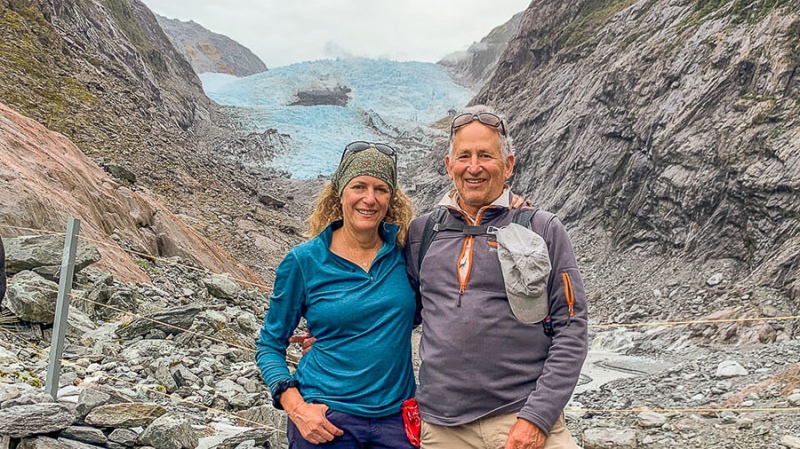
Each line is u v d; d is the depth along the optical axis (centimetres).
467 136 294
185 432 453
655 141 2698
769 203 2044
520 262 270
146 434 439
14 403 427
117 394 476
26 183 1095
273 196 4178
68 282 480
